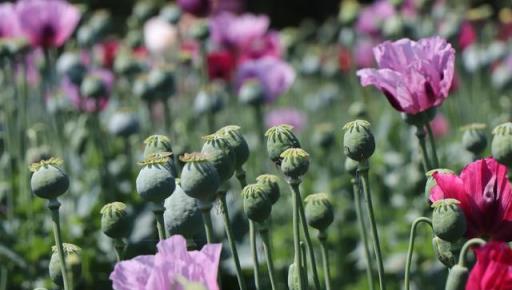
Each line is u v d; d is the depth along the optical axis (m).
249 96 9.43
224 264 7.21
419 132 4.93
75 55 9.16
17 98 8.63
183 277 3.42
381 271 4.42
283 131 4.38
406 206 9.44
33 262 7.27
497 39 14.05
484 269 3.55
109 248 7.58
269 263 4.40
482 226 4.10
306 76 13.09
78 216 7.76
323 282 7.70
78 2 13.09
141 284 3.50
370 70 4.81
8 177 8.39
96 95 8.69
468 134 5.62
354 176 5.67
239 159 4.40
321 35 20.78
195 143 10.73
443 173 4.12
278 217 9.27
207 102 9.20
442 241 4.21
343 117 13.11
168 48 11.66
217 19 10.54
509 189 4.07
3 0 16.61
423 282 7.83
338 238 8.77
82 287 7.32
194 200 4.29
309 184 9.68
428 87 4.77
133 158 9.77
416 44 4.82
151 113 9.18
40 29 8.58
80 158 9.40
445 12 12.40
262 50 10.61
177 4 11.31
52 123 9.56
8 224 7.79
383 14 11.94
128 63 10.05
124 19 20.61
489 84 11.55
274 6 27.00
